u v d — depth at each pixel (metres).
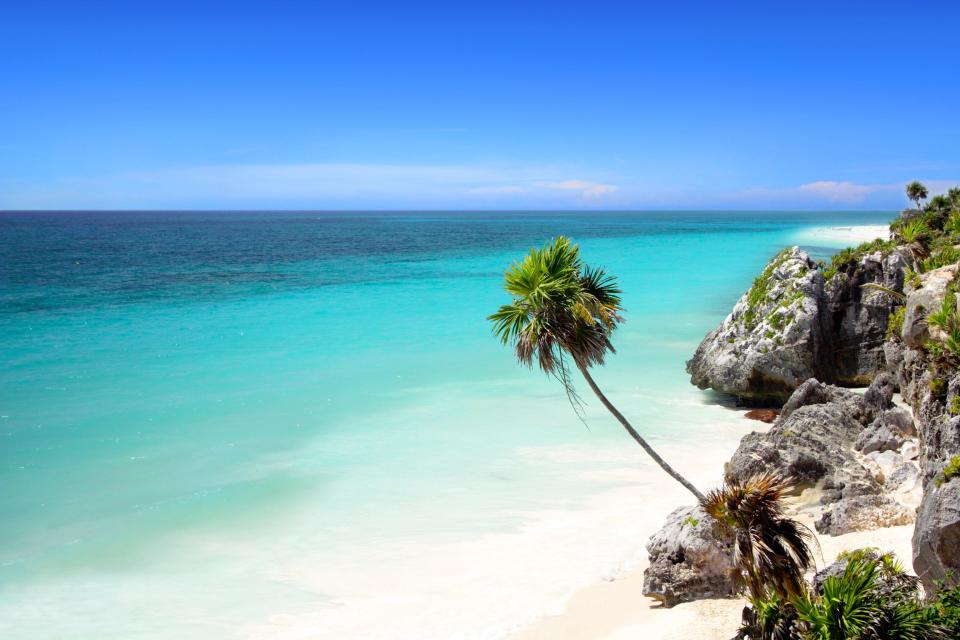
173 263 89.88
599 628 13.47
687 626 12.84
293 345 40.62
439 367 35.56
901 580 10.75
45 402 28.42
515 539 17.59
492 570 16.06
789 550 11.34
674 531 14.77
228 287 65.94
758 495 11.45
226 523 18.34
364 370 34.84
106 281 69.06
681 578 14.06
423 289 66.19
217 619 14.12
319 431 25.70
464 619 14.05
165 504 19.33
